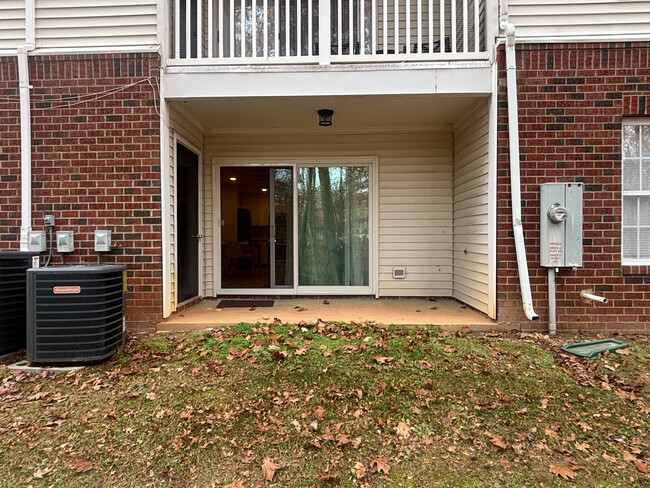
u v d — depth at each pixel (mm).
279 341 3969
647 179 4578
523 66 4445
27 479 2316
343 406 2961
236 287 6289
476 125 5086
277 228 6316
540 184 4445
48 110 4574
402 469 2436
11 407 2959
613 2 4434
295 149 6223
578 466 2453
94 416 2842
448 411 2932
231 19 4660
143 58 4543
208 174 6219
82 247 4562
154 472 2385
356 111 5305
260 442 2617
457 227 5926
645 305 4430
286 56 4645
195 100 4707
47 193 4582
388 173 6207
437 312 5113
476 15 4586
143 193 4551
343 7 5488
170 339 4262
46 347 3518
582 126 4441
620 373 3457
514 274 4465
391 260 6230
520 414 2906
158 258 4555
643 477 2369
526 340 4160
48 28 4625
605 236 4441
